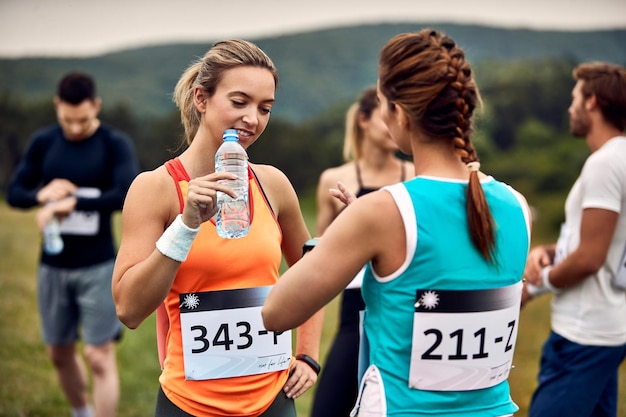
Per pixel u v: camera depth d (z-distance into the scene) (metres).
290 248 2.96
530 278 4.07
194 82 2.70
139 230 2.54
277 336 2.68
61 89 5.07
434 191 2.15
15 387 5.62
